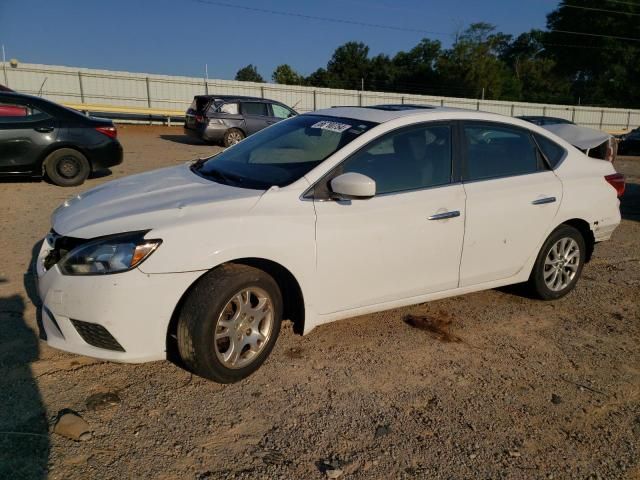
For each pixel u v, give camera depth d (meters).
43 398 2.99
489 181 4.11
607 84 62.22
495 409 3.18
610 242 7.05
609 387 3.49
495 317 4.45
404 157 3.75
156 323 2.94
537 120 11.44
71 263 2.98
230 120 16.61
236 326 3.16
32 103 8.42
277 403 3.09
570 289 4.83
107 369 3.32
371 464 2.66
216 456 2.64
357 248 3.48
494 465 2.71
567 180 4.54
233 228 3.07
